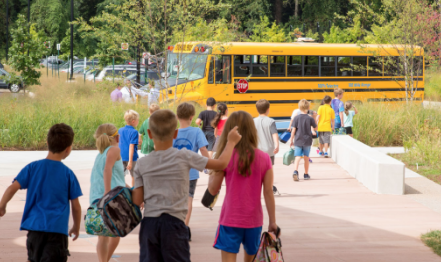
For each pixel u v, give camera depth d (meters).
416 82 22.20
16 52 25.75
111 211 3.38
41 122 14.52
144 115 16.30
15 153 12.96
